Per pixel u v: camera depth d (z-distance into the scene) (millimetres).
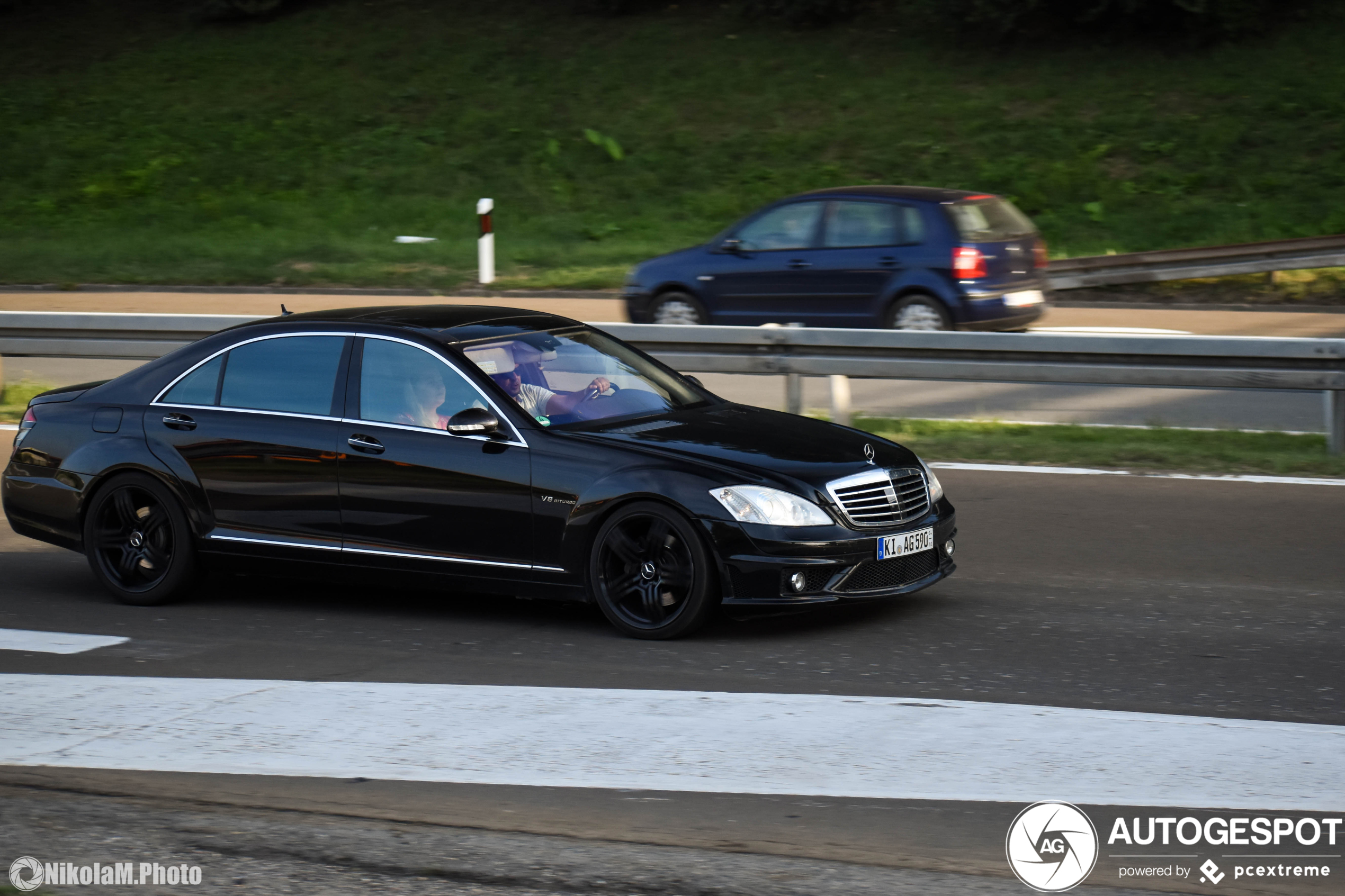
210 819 7852
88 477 13258
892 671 10547
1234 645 11062
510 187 50562
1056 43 54469
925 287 25500
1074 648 11062
